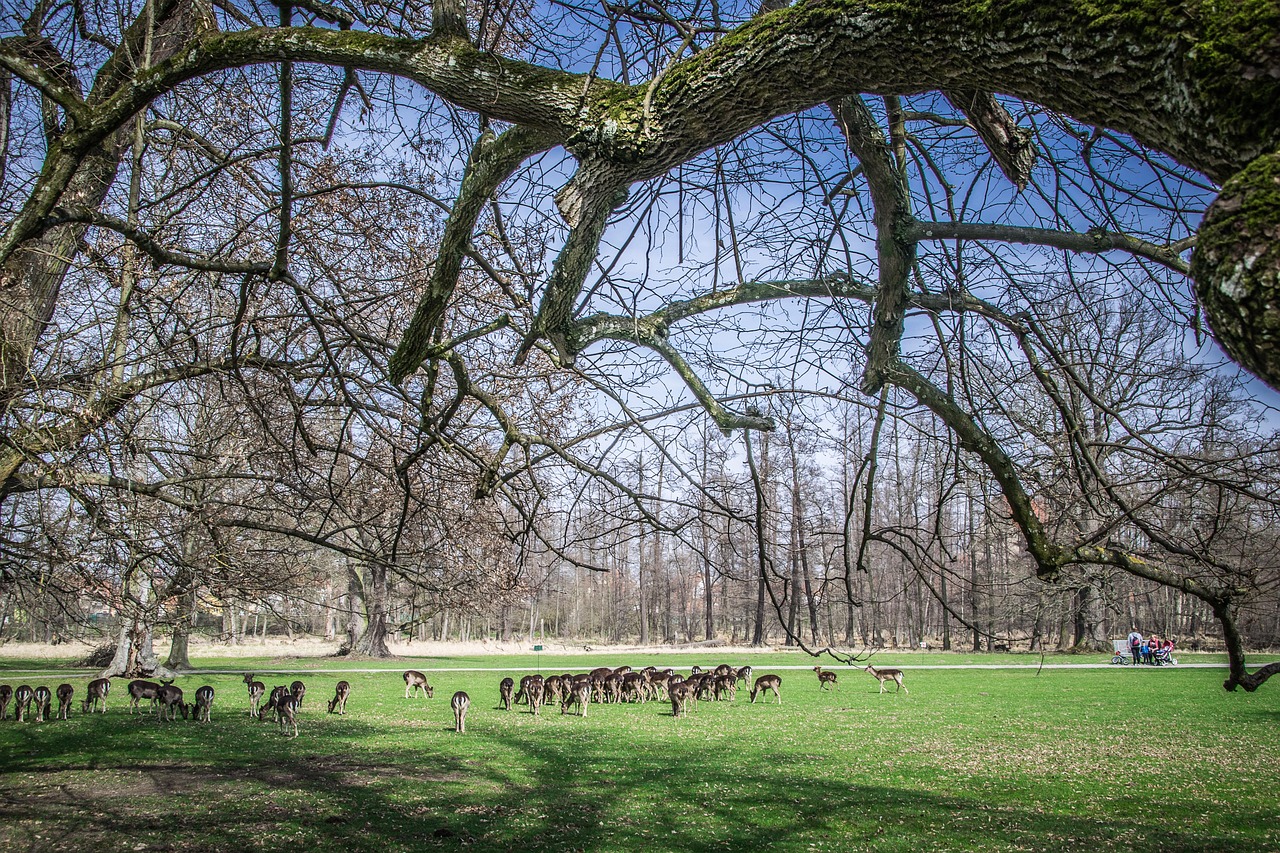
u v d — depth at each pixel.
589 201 2.73
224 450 8.24
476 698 24.64
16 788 11.52
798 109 2.37
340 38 3.03
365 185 4.38
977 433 3.48
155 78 3.55
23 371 6.23
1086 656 40.03
